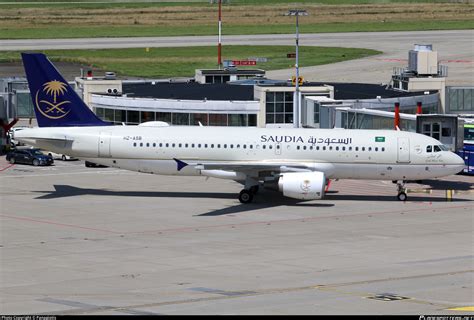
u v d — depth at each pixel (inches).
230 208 7780.5
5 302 4621.1
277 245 6304.1
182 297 4751.5
